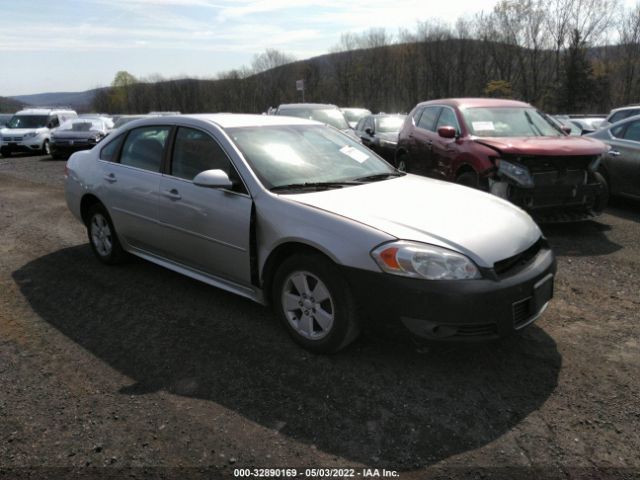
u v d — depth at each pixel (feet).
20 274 16.87
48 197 32.63
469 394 9.79
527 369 10.65
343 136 15.56
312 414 9.21
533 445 8.40
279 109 47.96
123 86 340.18
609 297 14.48
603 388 9.97
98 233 17.62
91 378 10.50
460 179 23.56
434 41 179.63
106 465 8.02
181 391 9.99
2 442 8.55
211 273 13.48
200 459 8.14
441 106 27.68
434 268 9.54
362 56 207.31
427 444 8.44
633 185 24.43
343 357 11.10
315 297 10.93
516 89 150.92
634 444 8.42
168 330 12.57
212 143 13.30
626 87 133.59
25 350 11.70
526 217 12.06
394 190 12.43
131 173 15.40
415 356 11.12
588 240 20.40
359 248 10.03
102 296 14.83
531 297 10.34
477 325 9.66
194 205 13.16
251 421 9.04
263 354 11.31
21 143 65.98
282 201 11.44
